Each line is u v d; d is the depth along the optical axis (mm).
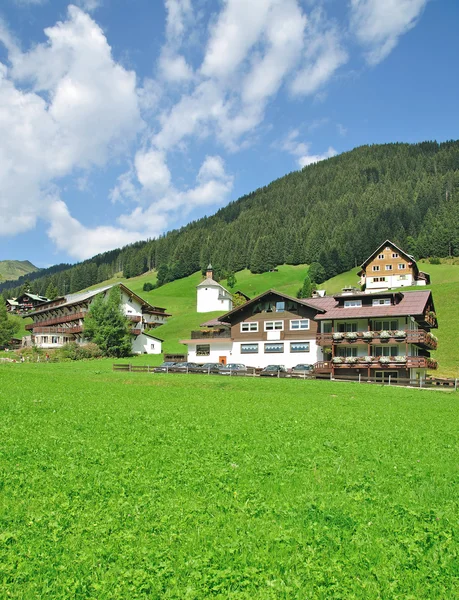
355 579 8680
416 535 10367
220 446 18312
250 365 69125
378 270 139750
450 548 9844
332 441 19719
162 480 13891
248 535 10305
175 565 9055
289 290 184625
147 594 8102
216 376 54562
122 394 35812
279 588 8273
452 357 78312
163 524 10812
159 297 186125
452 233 189875
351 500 12609
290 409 29766
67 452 16906
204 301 138875
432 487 13766
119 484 13422
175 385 46875
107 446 17938
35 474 14164
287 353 67125
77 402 29984
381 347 62406
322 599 8062
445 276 159375
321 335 63219
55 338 103812
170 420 24203
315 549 9750
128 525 10734
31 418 23688
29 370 56719
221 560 9258
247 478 14344
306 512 11680
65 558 9195
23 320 157000
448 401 39188
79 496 12461
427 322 66688
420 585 8555
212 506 11922
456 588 8508
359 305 65750
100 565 8984
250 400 34719
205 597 8031
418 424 25266
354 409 30953
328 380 53281
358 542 10062
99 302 89375
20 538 10008
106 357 86625
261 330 69125
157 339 100812
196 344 73000
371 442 19781
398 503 12367
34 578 8508
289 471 14984
